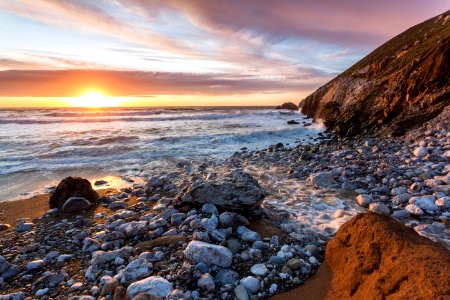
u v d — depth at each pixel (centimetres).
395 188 794
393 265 310
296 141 2228
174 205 724
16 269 474
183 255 480
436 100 1709
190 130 2803
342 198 787
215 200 666
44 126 3097
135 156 1580
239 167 1262
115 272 457
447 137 1255
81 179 865
